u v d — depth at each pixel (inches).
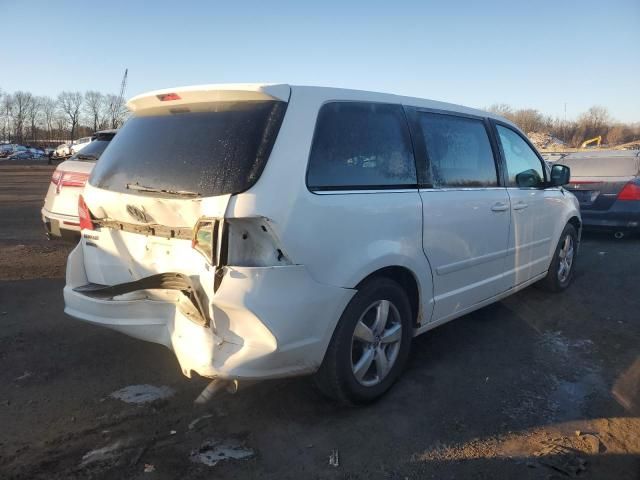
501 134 185.8
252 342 109.3
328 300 116.6
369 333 129.1
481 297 171.9
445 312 156.1
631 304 215.6
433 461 111.8
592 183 344.5
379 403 135.2
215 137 117.3
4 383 141.9
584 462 111.3
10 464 107.8
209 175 112.6
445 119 160.6
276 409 131.0
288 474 107.1
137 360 156.7
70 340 170.1
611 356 165.8
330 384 124.3
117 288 126.9
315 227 113.9
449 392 141.5
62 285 228.5
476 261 164.4
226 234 106.1
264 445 116.5
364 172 129.6
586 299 221.8
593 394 141.3
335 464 110.4
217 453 113.3
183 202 112.7
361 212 124.0
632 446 117.6
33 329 178.5
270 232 108.0
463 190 159.0
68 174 244.7
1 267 257.1
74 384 141.9
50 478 104.0
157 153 125.0
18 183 822.5
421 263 141.4
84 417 125.8
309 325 114.0
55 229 248.5
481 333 183.9
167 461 110.3
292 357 112.7
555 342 176.6
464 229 156.6
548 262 215.0
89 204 136.3
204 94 123.0
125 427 122.0
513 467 110.0
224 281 106.7
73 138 4079.7
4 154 2316.7
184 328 115.7
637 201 332.5
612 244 343.6
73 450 113.0
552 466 110.0
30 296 212.4
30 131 4128.9
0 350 161.9
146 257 126.0
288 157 113.0
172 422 124.6
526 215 189.8
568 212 223.3
